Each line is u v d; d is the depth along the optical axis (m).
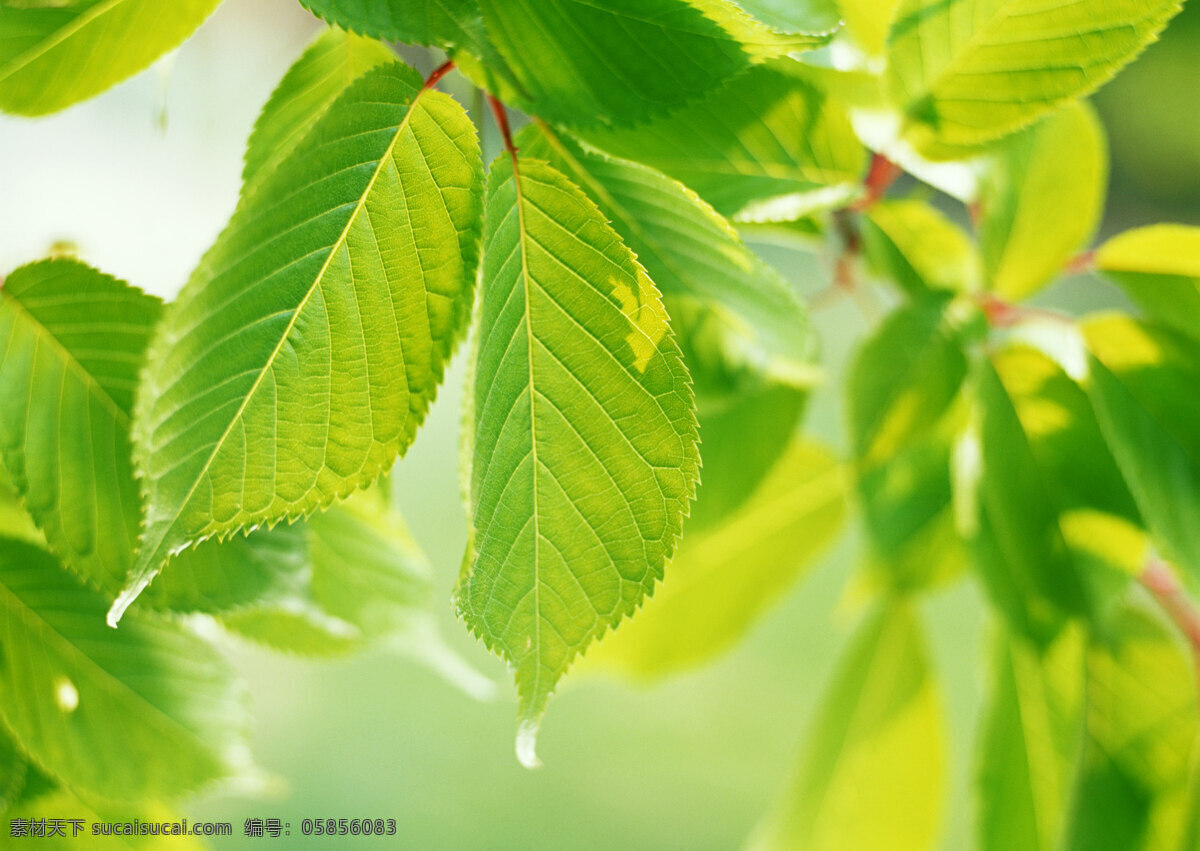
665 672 1.25
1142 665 0.92
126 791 0.88
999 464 0.89
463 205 0.76
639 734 3.71
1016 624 0.90
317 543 0.90
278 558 0.85
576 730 3.75
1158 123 7.20
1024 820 0.94
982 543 0.90
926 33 0.82
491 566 0.76
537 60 0.77
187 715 0.88
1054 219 0.91
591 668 1.24
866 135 0.85
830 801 1.19
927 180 0.89
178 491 0.76
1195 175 7.27
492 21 0.76
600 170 0.79
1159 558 0.94
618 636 1.23
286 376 0.77
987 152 0.84
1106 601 0.89
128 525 0.82
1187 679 0.92
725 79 0.77
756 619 1.25
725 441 1.00
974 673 3.56
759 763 3.56
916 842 1.18
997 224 0.91
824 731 1.20
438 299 0.77
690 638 1.24
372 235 0.76
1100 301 5.27
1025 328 0.91
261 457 0.77
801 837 1.19
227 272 0.76
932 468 1.06
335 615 0.90
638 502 0.76
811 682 3.88
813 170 0.85
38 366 0.82
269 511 0.77
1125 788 0.91
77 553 0.82
